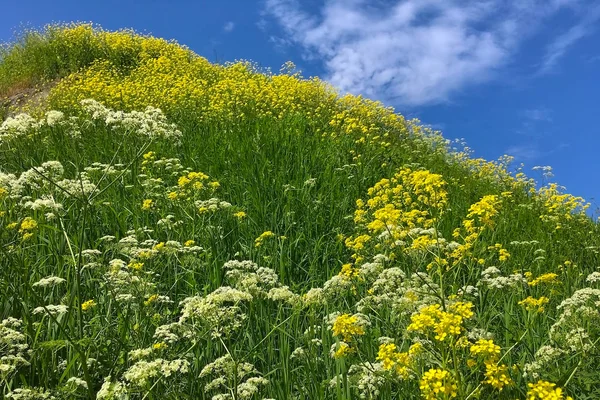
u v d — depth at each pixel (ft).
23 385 11.85
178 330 13.01
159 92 47.09
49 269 18.38
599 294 13.41
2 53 77.66
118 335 14.25
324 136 39.60
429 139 45.75
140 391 11.51
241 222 23.26
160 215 24.13
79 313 13.56
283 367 13.79
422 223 20.03
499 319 17.57
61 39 75.00
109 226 22.15
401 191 25.35
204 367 12.75
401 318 14.01
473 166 43.60
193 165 31.96
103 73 62.39
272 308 17.62
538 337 15.20
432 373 9.01
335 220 25.82
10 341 12.16
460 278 20.10
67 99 49.52
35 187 17.03
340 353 11.10
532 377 12.47
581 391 12.72
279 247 21.61
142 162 29.91
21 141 30.66
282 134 37.88
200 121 42.37
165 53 71.67
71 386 11.42
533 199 38.14
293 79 56.85
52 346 12.38
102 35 78.02
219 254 20.26
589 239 29.94
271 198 26.91
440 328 9.52
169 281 18.24
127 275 14.71
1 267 15.40
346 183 31.07
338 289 15.02
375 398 12.17
